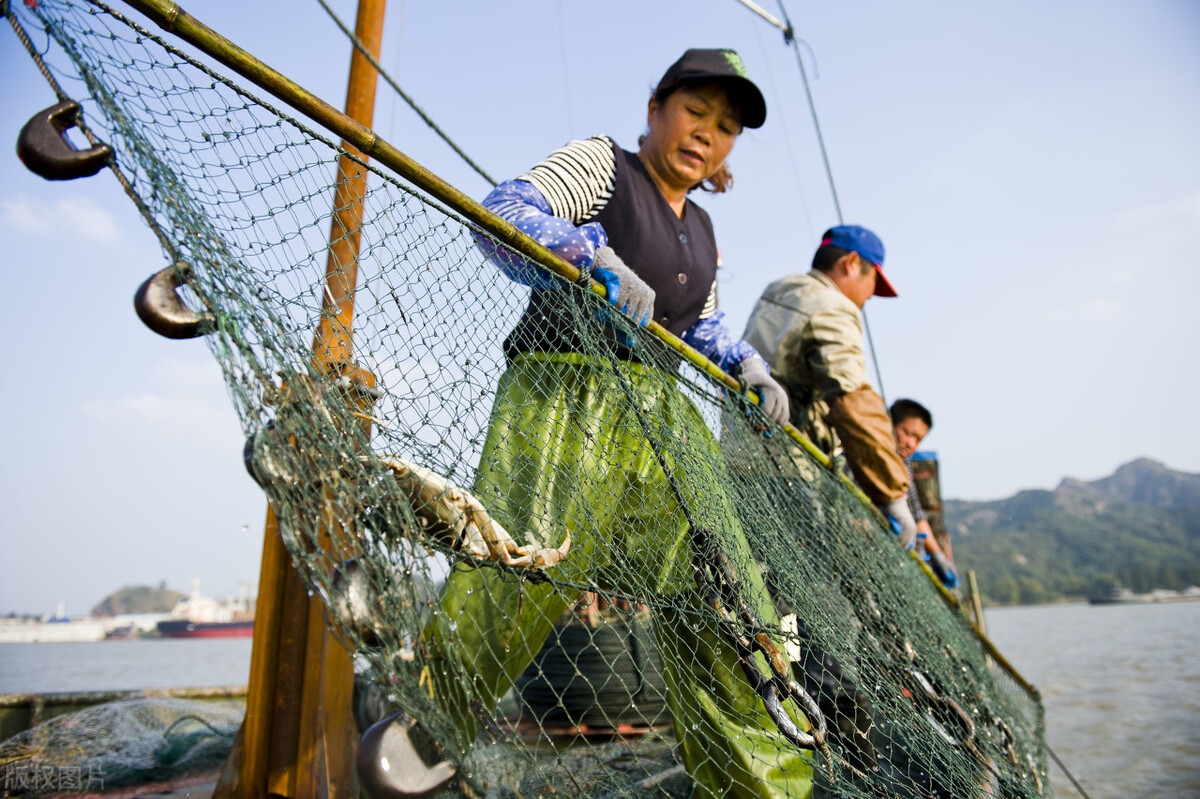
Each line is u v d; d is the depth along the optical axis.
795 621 2.18
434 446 1.48
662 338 2.09
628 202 2.21
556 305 1.86
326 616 1.27
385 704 1.70
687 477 1.94
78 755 2.58
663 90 2.37
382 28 2.70
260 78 1.28
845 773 1.98
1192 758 5.18
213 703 3.45
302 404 1.25
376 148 1.41
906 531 3.29
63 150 1.07
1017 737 3.09
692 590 1.88
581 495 1.74
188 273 1.16
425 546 1.40
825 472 2.86
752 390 2.58
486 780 1.59
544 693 2.91
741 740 1.80
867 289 3.79
